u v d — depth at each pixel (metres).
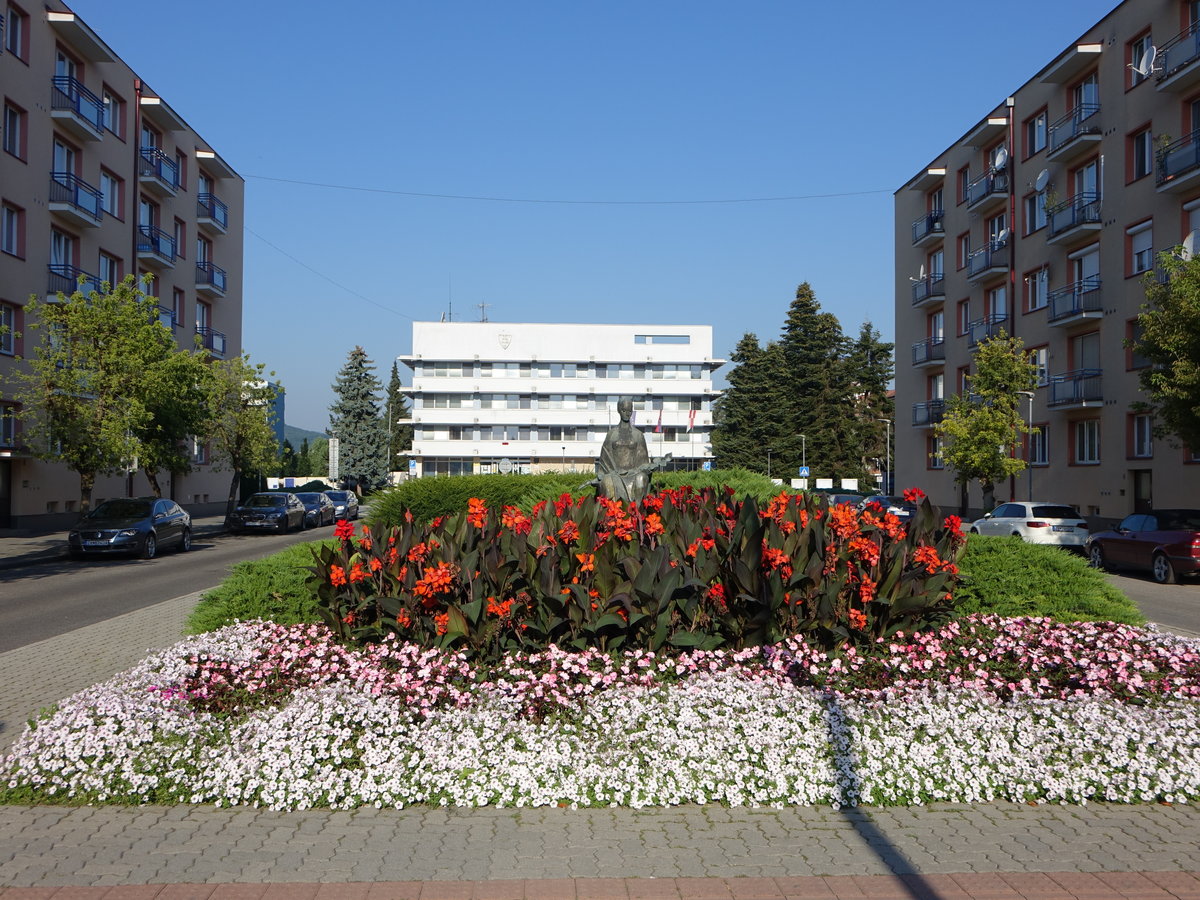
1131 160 29.22
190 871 4.21
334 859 4.33
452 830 4.68
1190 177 25.45
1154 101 27.94
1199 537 18.19
